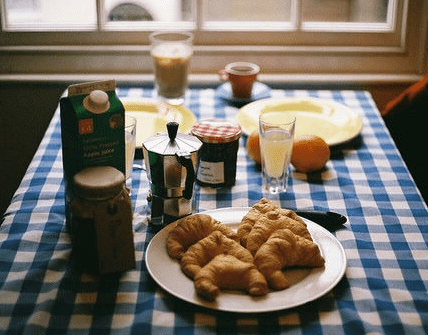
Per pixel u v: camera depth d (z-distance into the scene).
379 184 1.33
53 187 1.29
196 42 2.01
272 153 1.25
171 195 1.12
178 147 1.10
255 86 1.82
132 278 1.01
